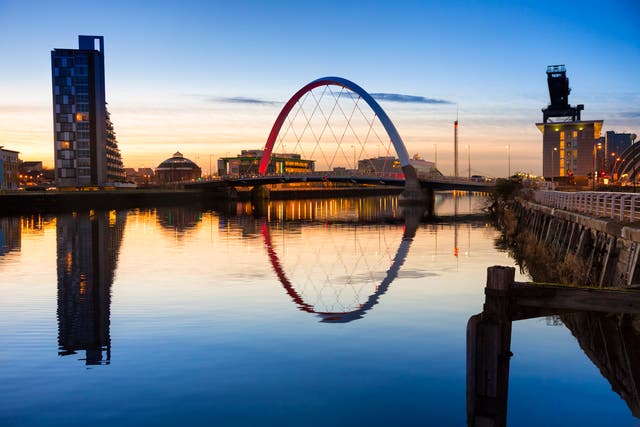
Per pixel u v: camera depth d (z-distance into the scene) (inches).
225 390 581.9
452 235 2373.3
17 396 573.6
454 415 518.6
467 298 1034.1
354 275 1328.7
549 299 396.8
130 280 1274.6
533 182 4421.8
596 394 543.2
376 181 5644.7
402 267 1448.1
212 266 1502.2
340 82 5561.0
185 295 1088.8
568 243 1198.9
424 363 659.4
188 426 502.9
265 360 676.1
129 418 520.4
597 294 389.4
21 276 1344.7
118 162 7701.8
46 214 4160.9
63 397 569.3
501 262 1514.5
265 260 1624.0
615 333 726.5
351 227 2891.2
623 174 4960.6
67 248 1950.1
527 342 712.4
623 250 792.9
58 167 5797.2
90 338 778.8
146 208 5285.4
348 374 625.3
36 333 809.5
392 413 523.5
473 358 393.4
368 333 792.9
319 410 532.1
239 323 858.8
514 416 498.3
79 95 5777.6
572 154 5236.2
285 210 4827.8
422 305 975.6
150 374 633.0
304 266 1496.1
